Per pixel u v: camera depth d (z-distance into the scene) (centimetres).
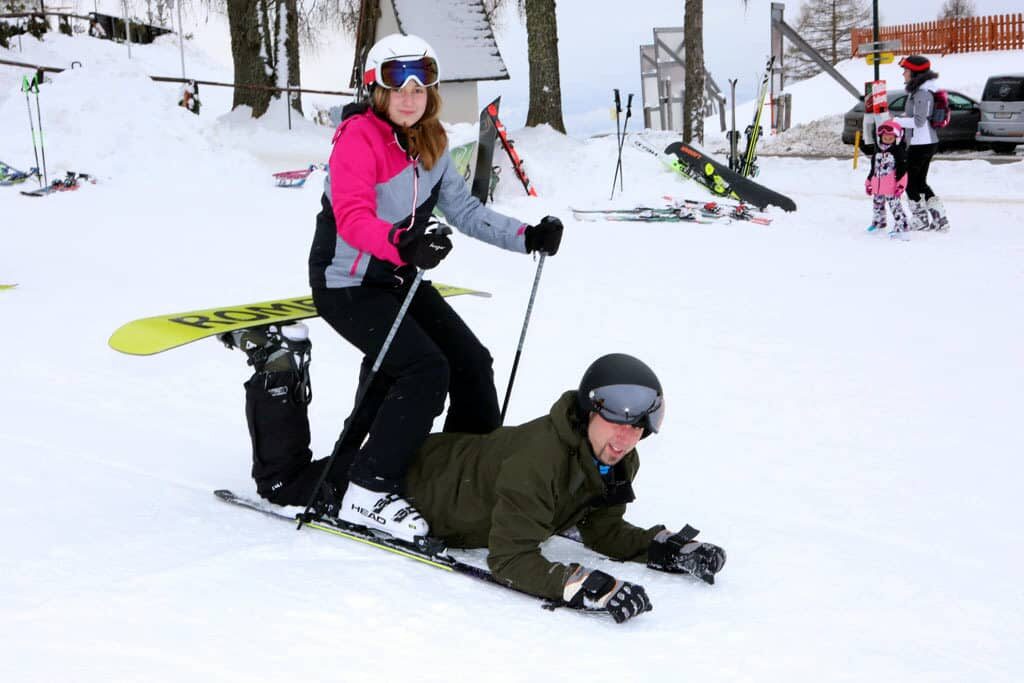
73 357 522
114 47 4106
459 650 231
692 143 2142
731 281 834
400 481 296
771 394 506
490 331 628
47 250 890
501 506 267
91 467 358
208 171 1541
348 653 226
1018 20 3819
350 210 286
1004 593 282
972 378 543
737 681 222
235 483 350
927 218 1125
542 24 1912
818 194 1521
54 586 254
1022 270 884
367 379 298
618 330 643
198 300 682
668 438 432
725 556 274
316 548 289
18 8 3550
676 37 3070
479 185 1353
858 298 768
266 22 2358
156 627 234
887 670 232
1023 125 1950
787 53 4972
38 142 1522
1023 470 398
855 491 370
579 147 1794
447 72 2744
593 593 249
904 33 4153
